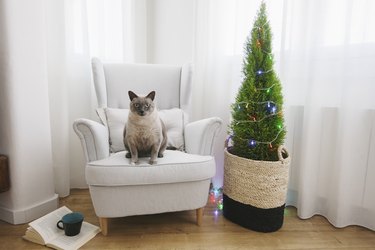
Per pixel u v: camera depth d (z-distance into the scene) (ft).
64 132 5.87
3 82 4.50
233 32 6.24
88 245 4.15
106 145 4.53
